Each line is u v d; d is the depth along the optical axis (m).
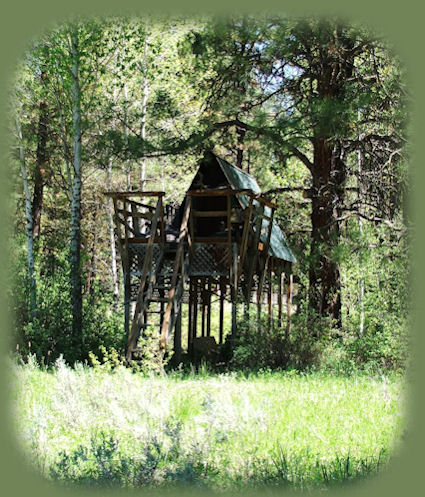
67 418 8.50
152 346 14.57
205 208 20.14
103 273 32.06
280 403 9.85
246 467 6.61
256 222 19.77
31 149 24.94
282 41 17.34
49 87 20.72
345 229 20.53
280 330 16.64
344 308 22.78
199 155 20.95
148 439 7.30
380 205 20.31
